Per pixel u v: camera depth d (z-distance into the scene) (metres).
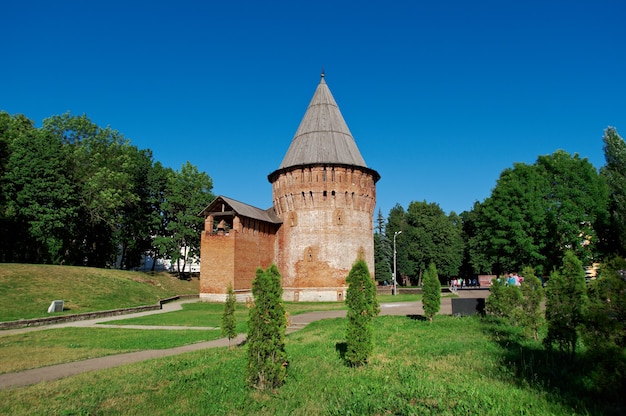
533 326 17.47
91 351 18.06
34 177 46.47
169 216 67.31
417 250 81.56
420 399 9.61
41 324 27.00
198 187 67.06
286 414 9.19
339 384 11.37
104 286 41.31
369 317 13.77
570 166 44.06
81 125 60.91
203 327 26.45
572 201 42.72
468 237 87.69
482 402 9.30
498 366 12.93
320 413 9.27
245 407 9.73
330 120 55.66
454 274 81.12
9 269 37.22
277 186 55.38
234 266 45.22
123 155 61.31
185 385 11.73
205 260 46.19
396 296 53.84
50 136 49.44
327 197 52.00
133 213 64.19
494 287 24.61
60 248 50.47
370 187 55.16
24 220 46.53
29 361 16.03
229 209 47.84
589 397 9.73
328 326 24.08
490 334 18.98
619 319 9.77
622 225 39.53
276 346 11.37
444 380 11.34
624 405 9.15
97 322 29.12
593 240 42.28
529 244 42.72
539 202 43.09
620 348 9.45
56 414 9.65
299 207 52.56
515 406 9.03
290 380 11.88
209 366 14.06
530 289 17.83
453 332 20.06
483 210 48.16
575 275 13.09
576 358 12.84
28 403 10.52
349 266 51.25
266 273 11.68
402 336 19.36
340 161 53.00
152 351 18.12
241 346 18.62
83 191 53.09
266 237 52.41
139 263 71.38
